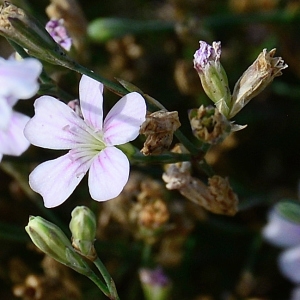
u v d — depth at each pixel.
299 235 0.12
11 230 0.12
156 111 0.10
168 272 0.13
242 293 0.14
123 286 0.14
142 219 0.12
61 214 0.14
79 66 0.10
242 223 0.14
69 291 0.13
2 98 0.09
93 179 0.10
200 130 0.10
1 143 0.10
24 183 0.13
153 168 0.12
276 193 0.14
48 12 0.13
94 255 0.10
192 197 0.11
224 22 0.14
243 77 0.10
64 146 0.10
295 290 0.13
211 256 0.14
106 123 0.10
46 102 0.10
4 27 0.10
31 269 0.14
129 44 0.14
